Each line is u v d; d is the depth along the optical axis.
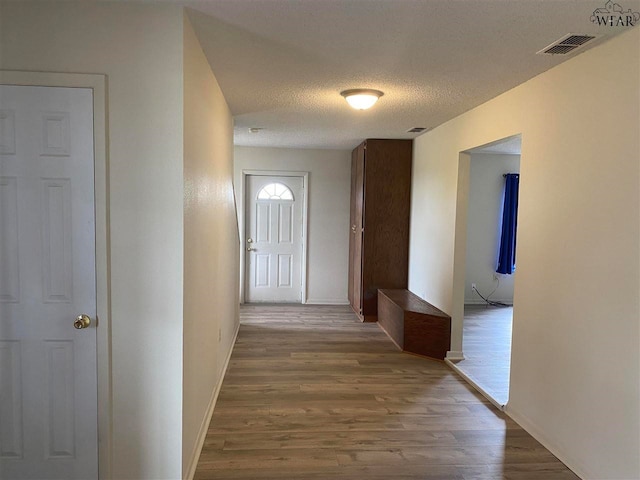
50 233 2.02
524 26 2.13
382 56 2.59
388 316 5.25
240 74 2.98
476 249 7.14
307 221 6.88
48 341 2.05
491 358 4.44
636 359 2.09
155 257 2.05
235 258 4.93
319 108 3.98
